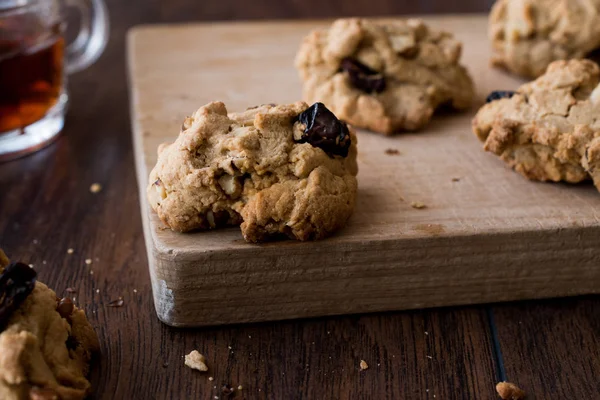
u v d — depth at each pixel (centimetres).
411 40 50
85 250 45
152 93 52
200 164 41
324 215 40
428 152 47
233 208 41
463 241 42
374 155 47
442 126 50
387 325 42
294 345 41
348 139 42
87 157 52
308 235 41
